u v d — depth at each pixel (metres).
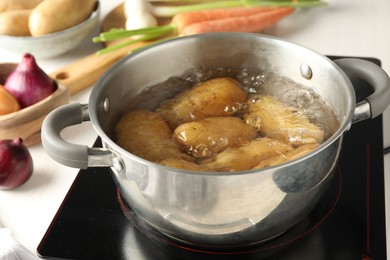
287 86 0.97
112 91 0.91
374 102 0.86
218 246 0.87
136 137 0.90
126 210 0.93
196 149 0.90
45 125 0.84
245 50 0.96
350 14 1.33
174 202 0.80
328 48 1.24
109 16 1.33
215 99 0.96
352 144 1.00
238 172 0.76
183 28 1.26
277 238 0.89
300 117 0.92
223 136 0.90
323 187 0.85
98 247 0.89
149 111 0.95
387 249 0.91
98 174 0.97
